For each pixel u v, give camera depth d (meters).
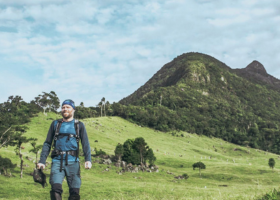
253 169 133.38
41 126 180.38
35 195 52.34
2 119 76.19
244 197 7.54
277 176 119.81
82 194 52.00
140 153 127.19
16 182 65.12
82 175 89.38
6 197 48.81
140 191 46.38
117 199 11.20
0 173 73.62
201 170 133.62
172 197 10.66
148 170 115.56
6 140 74.31
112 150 161.75
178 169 138.62
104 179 87.94
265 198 6.46
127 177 100.38
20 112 196.38
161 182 96.62
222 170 132.75
